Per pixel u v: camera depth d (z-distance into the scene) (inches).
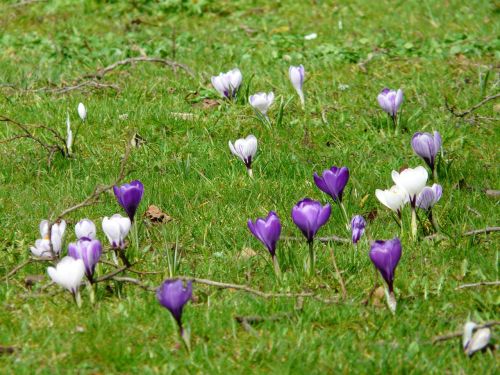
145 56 515.8
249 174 331.0
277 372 211.0
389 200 275.1
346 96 434.3
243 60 503.5
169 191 325.4
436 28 581.0
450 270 264.5
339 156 358.3
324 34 577.3
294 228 291.4
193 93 436.5
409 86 450.6
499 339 223.8
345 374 211.2
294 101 426.6
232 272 265.9
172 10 636.1
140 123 396.5
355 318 238.4
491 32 564.1
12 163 352.8
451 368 214.2
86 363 216.5
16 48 542.6
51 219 285.6
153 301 244.5
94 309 240.5
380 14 624.7
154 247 285.3
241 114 403.2
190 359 216.4
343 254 272.7
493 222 294.2
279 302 243.8
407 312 237.9
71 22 612.4
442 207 305.1
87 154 367.6
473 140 380.2
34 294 249.4
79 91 446.0
